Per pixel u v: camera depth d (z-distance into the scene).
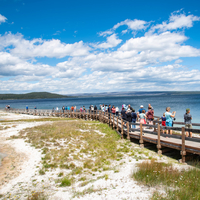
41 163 8.66
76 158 9.16
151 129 13.07
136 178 6.18
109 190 5.60
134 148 10.65
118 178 6.55
